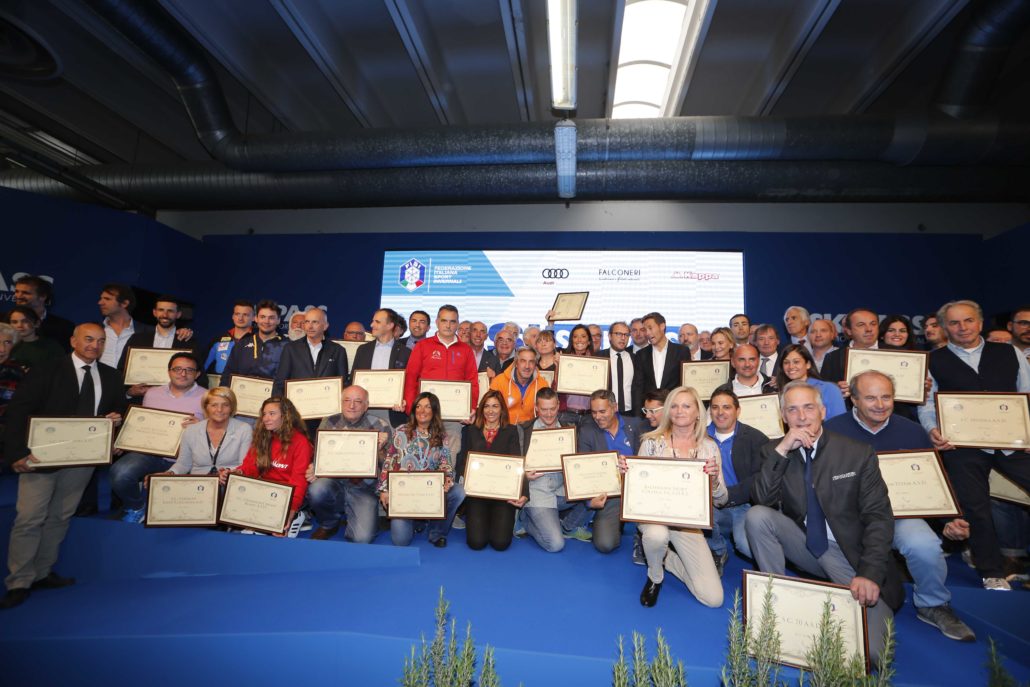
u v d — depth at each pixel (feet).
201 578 11.34
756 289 26.22
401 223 29.12
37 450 10.96
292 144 21.09
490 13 18.11
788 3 17.39
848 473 9.20
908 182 20.88
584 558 12.41
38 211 24.94
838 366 13.60
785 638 8.04
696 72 20.93
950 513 9.39
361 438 12.87
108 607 9.99
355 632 8.76
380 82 22.11
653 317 16.80
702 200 22.90
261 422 12.58
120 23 16.49
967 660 8.35
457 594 10.33
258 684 8.60
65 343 17.44
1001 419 10.62
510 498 12.54
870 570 8.25
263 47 20.20
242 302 15.93
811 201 24.52
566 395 16.67
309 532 13.53
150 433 12.67
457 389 15.28
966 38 16.92
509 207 28.58
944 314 12.10
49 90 22.88
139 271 25.40
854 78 20.54
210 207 25.70
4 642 8.89
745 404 13.14
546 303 27.09
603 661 8.20
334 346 15.88
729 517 11.86
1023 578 10.17
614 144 19.71
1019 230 23.52
